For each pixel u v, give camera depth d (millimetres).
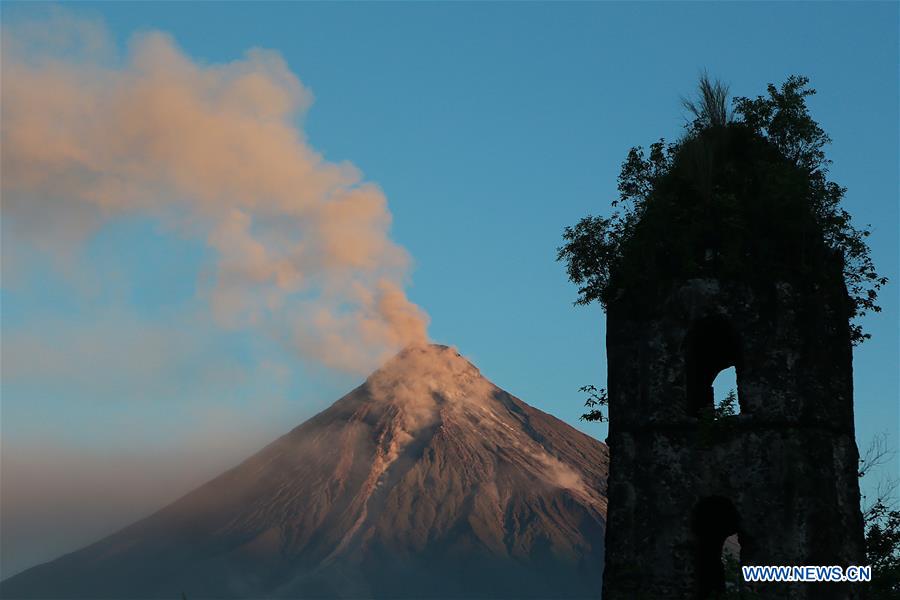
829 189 24219
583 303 24844
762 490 21969
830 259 23719
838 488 22422
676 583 22172
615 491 23203
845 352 23469
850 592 21984
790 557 21547
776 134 25125
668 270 23578
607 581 22859
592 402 25109
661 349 23250
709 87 25594
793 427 22141
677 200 24047
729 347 25516
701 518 23109
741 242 23172
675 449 22688
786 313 22781
